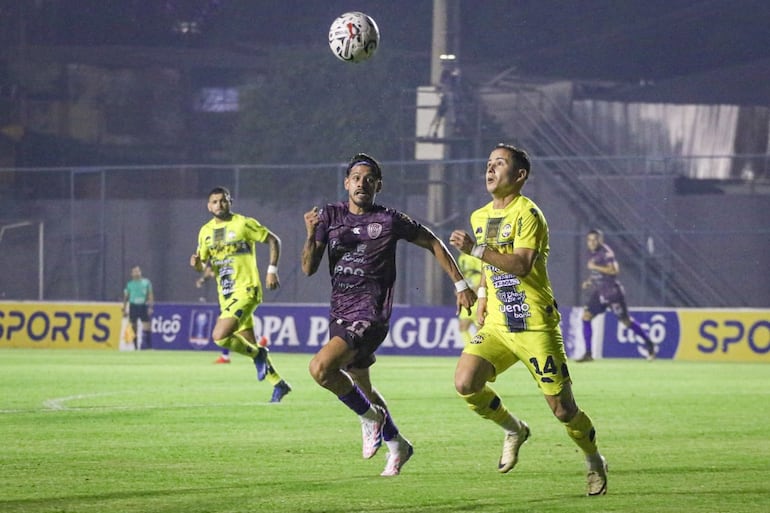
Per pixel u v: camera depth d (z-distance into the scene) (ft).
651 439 71.97
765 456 63.62
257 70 306.76
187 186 285.23
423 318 189.67
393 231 55.42
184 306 199.41
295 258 250.37
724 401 99.76
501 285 51.29
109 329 201.26
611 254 164.66
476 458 61.93
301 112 265.34
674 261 239.91
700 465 59.98
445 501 47.91
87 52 301.84
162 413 85.30
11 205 258.98
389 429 54.70
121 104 302.66
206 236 100.99
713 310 176.76
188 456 61.93
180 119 305.32
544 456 62.85
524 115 272.31
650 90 290.76
